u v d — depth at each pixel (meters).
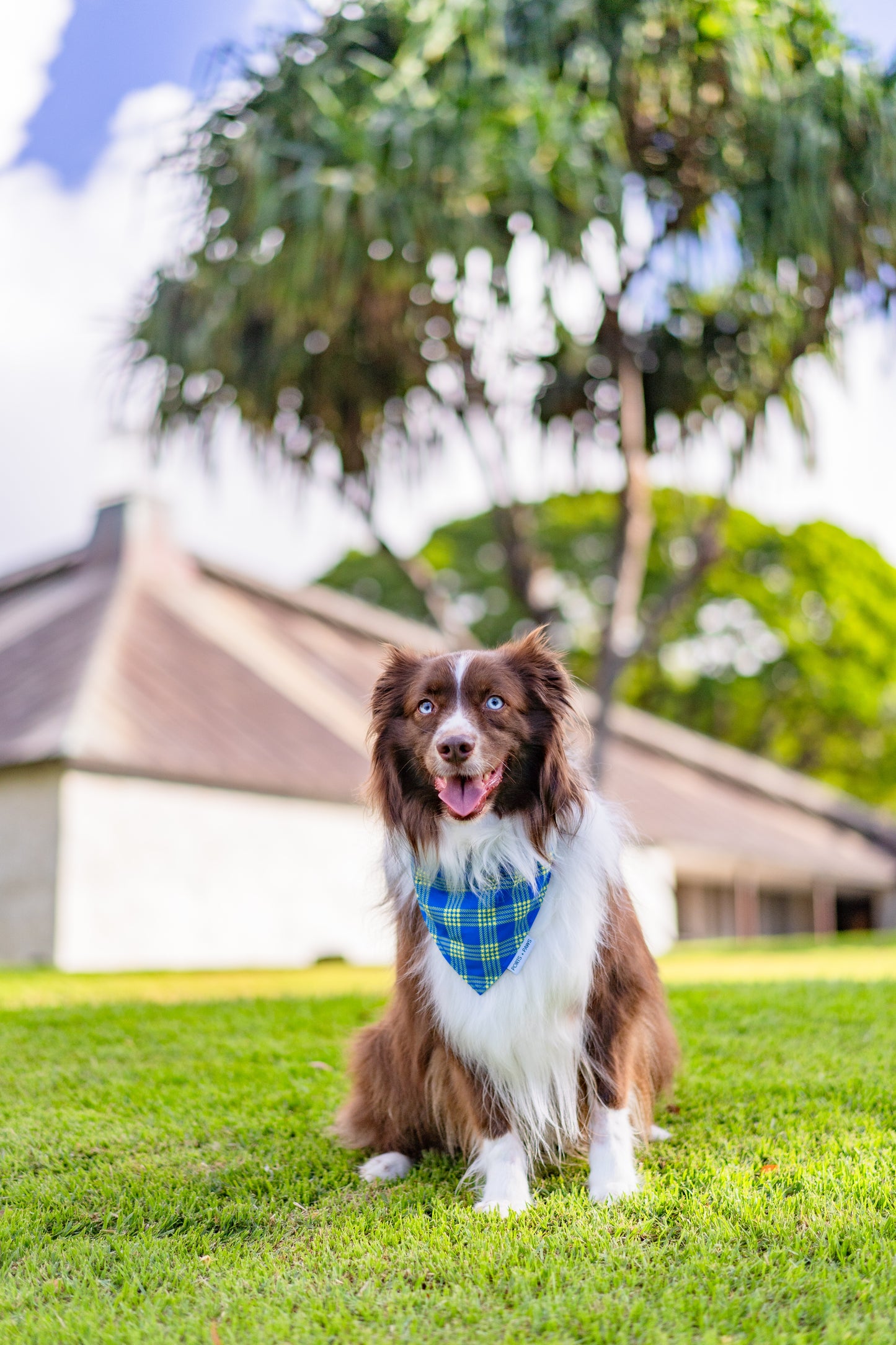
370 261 9.01
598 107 8.88
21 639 13.80
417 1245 2.31
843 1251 2.15
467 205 8.79
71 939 10.20
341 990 6.54
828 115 9.03
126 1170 2.92
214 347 10.02
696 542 11.41
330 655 16.59
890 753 26.56
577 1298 2.00
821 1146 2.84
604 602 24.70
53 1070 3.97
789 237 8.72
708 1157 2.82
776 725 26.25
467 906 2.78
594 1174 2.69
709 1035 4.31
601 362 11.01
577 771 2.98
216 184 9.84
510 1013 2.69
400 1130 3.06
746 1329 1.87
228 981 7.38
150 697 12.13
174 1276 2.25
